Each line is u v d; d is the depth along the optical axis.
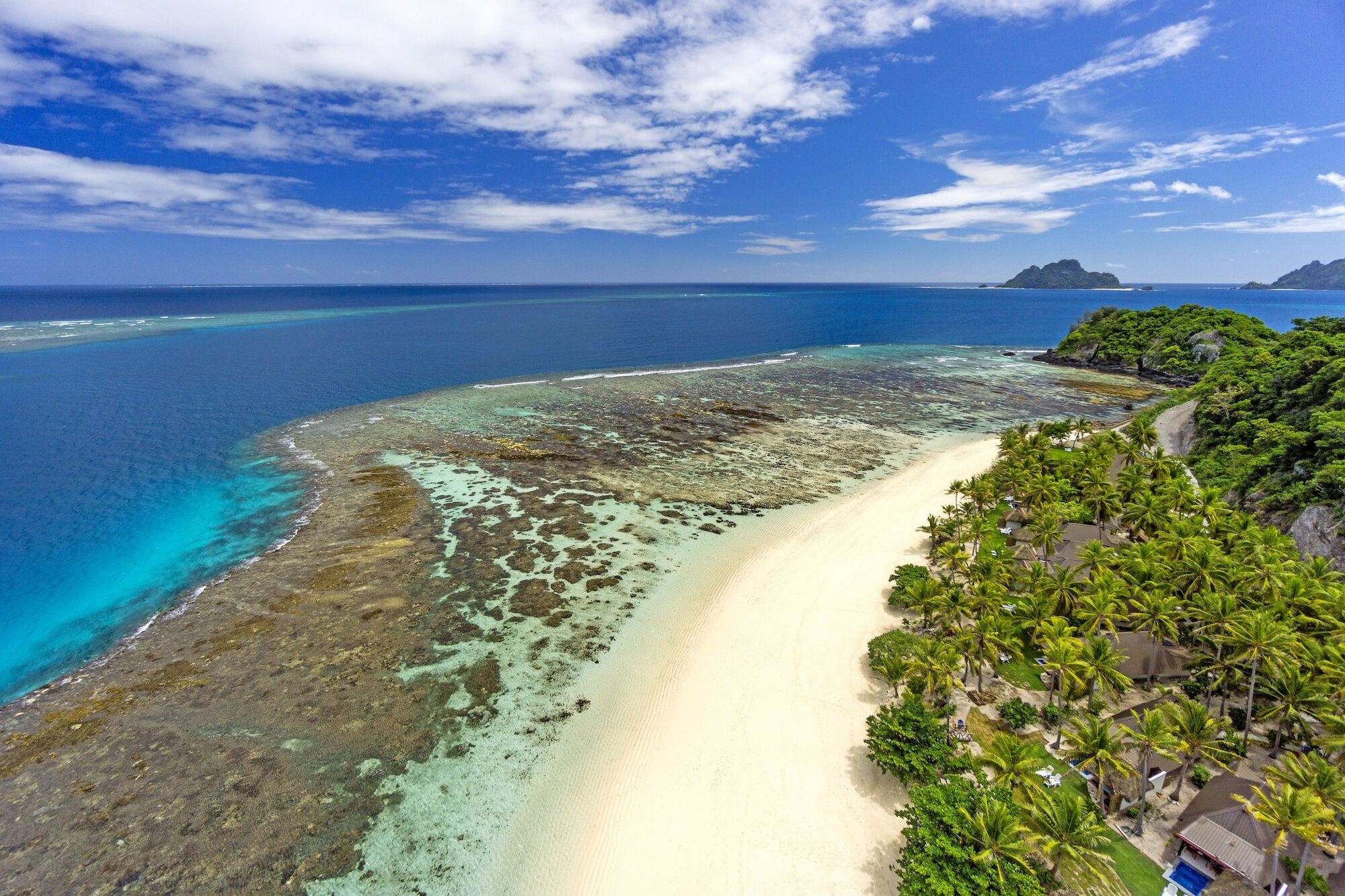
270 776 30.27
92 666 37.78
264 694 35.62
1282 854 24.55
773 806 29.20
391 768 30.95
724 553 52.94
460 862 26.42
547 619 43.16
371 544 52.72
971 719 34.28
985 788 26.48
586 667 38.53
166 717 33.78
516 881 25.72
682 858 26.75
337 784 29.97
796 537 55.94
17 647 39.56
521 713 34.75
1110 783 29.02
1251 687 31.95
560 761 31.66
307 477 67.12
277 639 40.47
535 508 60.28
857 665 38.97
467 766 31.25
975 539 50.78
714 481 68.69
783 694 36.47
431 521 57.12
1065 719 33.69
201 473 67.81
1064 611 40.16
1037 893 22.12
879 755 29.69
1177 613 36.53
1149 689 36.53
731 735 33.44
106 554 50.91
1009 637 36.12
